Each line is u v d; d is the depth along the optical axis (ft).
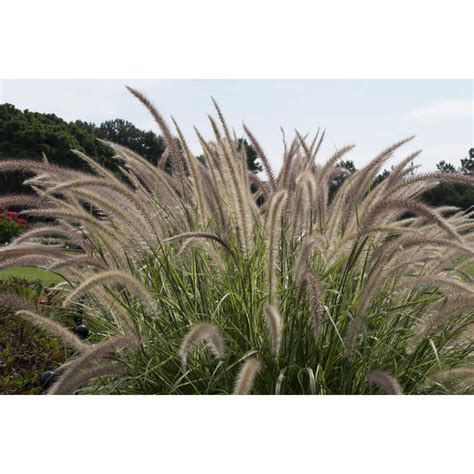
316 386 9.89
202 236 9.82
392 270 10.12
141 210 11.21
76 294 8.49
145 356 10.66
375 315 10.66
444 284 10.03
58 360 13.85
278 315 8.79
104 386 10.90
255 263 11.18
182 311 11.05
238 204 10.72
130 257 12.41
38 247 11.57
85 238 13.05
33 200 11.89
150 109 12.10
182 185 12.89
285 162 12.59
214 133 11.32
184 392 10.57
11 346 14.38
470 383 10.34
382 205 9.56
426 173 10.00
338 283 11.28
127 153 13.33
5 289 16.90
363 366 10.19
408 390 10.87
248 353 9.62
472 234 12.41
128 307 11.47
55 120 85.92
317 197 12.67
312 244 9.81
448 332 11.43
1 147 76.02
